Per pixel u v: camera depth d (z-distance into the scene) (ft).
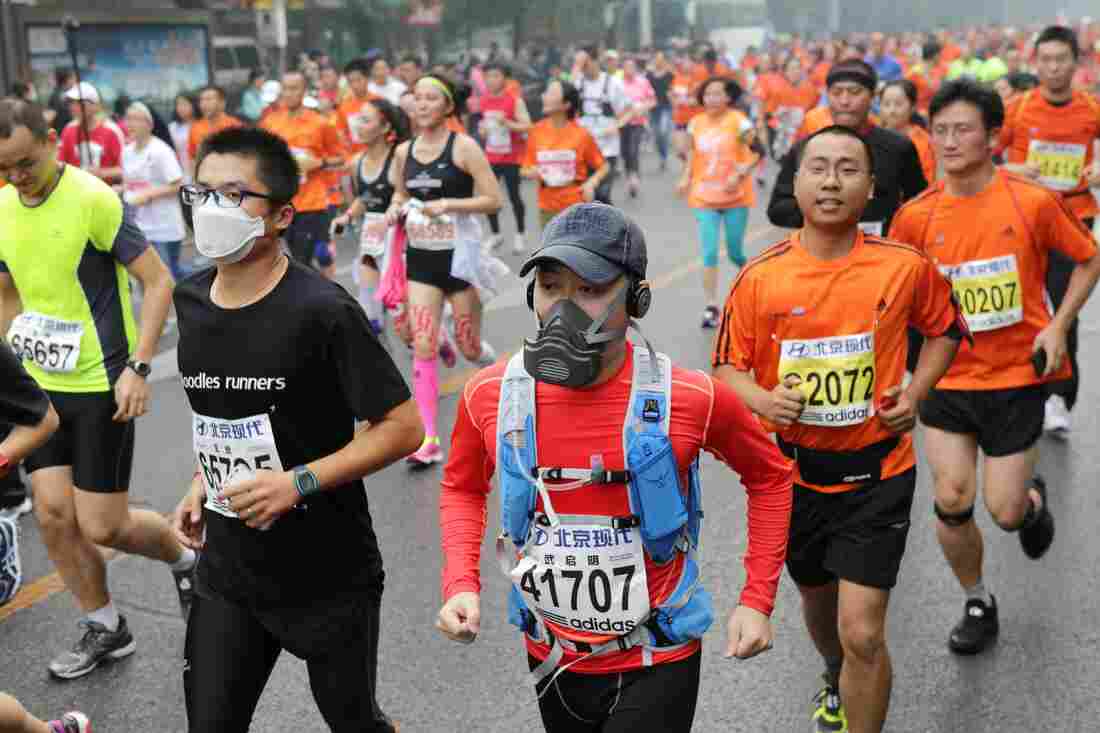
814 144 11.51
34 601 16.98
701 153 31.58
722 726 13.23
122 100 50.42
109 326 13.87
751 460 9.12
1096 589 16.39
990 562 17.37
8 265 13.73
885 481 11.68
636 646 8.80
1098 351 28.89
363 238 27.22
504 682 14.33
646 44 116.26
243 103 61.00
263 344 9.64
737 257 32.27
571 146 36.32
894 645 14.99
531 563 8.69
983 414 14.60
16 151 13.00
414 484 21.01
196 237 9.62
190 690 9.86
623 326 8.30
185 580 15.21
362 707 10.37
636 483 8.46
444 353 26.50
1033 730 13.05
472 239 22.04
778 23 220.02
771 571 9.27
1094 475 20.70
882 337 11.64
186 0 61.16
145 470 22.43
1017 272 14.49
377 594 10.43
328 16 81.30
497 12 98.32
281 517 9.78
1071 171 25.45
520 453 8.57
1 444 10.57
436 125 21.86
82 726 11.87
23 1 49.32
